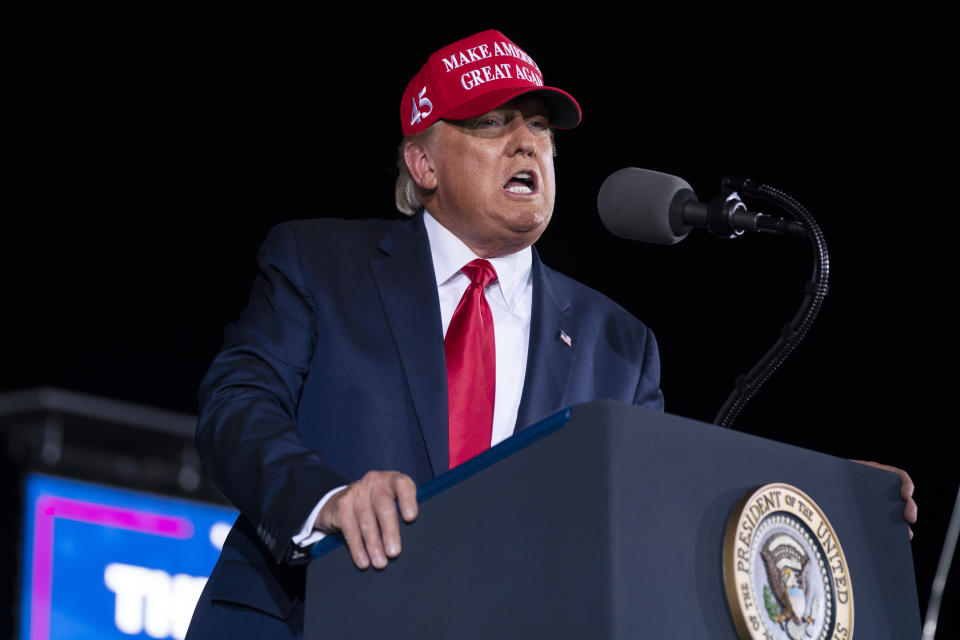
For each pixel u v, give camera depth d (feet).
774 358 8.97
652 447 6.07
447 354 9.64
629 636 5.64
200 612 9.00
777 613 6.10
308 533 7.34
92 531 28.91
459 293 10.30
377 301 9.77
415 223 10.56
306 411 9.38
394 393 9.30
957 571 25.16
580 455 6.00
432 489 6.66
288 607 8.68
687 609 5.89
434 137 10.58
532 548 6.08
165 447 30.22
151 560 29.53
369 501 6.92
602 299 10.81
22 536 27.99
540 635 5.90
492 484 6.37
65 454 29.22
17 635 27.32
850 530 6.93
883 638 6.85
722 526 6.20
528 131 10.52
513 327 10.22
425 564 6.56
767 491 6.28
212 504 30.68
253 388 9.02
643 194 9.73
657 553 5.88
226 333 9.82
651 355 10.55
